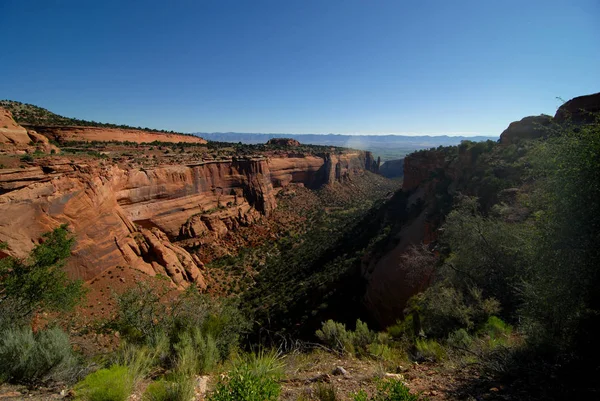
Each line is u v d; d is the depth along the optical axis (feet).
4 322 22.72
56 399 13.74
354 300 92.89
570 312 16.78
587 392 12.15
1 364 15.65
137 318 26.08
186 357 18.08
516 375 15.17
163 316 26.45
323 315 83.71
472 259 34.27
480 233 33.68
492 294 30.55
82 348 25.46
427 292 38.50
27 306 28.96
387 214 159.12
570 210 16.96
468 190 95.09
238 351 24.17
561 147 18.52
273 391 11.89
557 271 17.31
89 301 66.85
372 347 24.27
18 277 29.63
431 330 28.63
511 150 91.35
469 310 27.35
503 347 18.28
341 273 109.81
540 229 19.26
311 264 143.23
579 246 16.56
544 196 19.75
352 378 16.96
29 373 15.92
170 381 14.49
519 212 37.47
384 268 90.43
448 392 14.12
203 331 24.12
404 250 92.53
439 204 112.88
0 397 13.69
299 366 19.75
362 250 131.23
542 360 16.01
